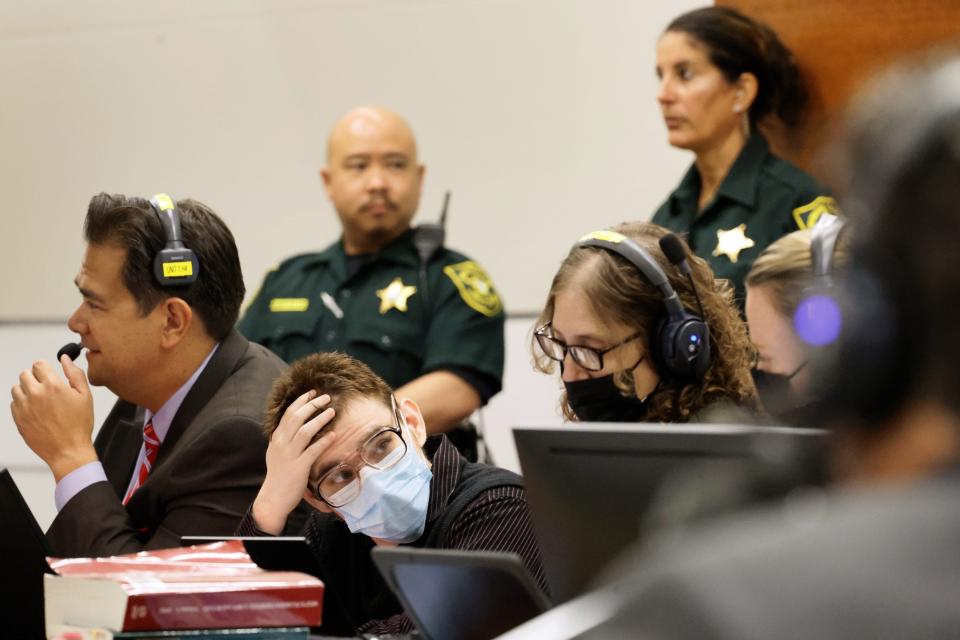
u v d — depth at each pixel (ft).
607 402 14.67
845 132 4.99
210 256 17.87
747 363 15.07
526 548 14.73
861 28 25.62
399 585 11.14
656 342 14.40
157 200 17.99
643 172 30.50
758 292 14.98
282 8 33.99
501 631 10.78
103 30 35.91
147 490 17.28
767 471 6.42
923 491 4.55
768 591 4.41
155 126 35.47
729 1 27.32
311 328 26.13
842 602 4.32
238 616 11.56
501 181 31.81
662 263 14.78
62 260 36.65
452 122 32.24
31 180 36.83
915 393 4.74
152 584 11.60
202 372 17.93
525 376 31.68
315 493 15.07
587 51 30.83
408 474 14.88
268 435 15.62
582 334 14.57
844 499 4.71
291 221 34.14
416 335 25.54
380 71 32.99
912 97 4.82
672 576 4.62
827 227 13.88
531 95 31.45
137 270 17.48
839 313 5.01
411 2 32.58
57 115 36.55
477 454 24.49
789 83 23.39
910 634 4.22
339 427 14.80
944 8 25.18
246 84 34.45
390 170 26.35
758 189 22.22
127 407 19.70
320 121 33.73
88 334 17.76
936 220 4.66
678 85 22.94
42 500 34.71
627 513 10.57
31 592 13.80
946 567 4.30
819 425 5.21
